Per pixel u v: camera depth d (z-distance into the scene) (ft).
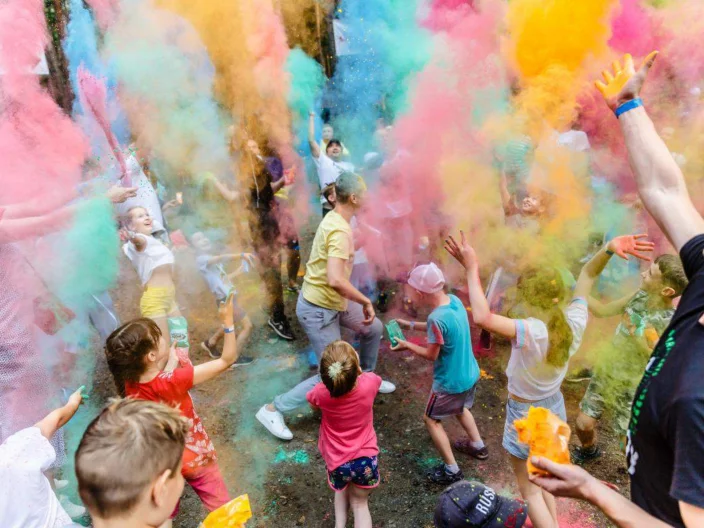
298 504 10.06
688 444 3.17
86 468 4.14
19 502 5.39
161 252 11.44
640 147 4.87
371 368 12.33
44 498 5.66
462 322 9.55
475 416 12.00
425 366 13.80
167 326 11.53
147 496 4.23
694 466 3.13
